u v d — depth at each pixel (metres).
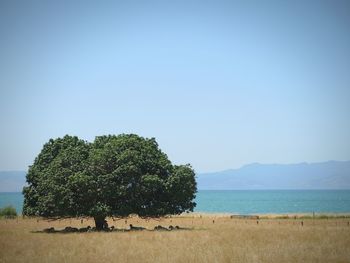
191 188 58.66
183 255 31.81
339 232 47.97
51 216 57.09
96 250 34.56
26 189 60.62
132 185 56.28
